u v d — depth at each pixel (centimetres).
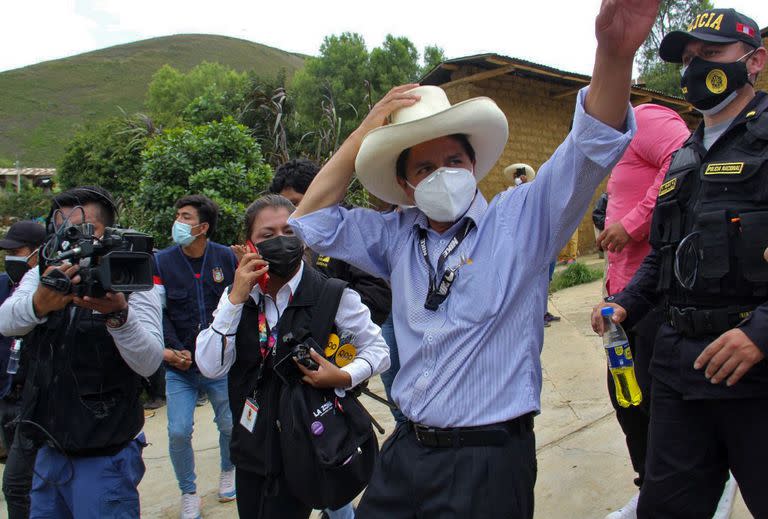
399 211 227
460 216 202
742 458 205
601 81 162
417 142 200
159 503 416
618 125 169
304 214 218
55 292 228
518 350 189
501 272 189
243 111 1338
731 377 192
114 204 272
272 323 254
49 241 243
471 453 184
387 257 221
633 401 264
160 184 823
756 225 197
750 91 220
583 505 334
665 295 231
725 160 209
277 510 248
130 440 262
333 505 235
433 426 191
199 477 450
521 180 963
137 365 250
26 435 248
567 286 1005
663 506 224
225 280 415
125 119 1620
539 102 1412
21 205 1953
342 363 249
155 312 271
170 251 414
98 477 250
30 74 9756
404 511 196
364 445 244
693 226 218
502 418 184
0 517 422
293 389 239
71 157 1712
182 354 378
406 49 2945
